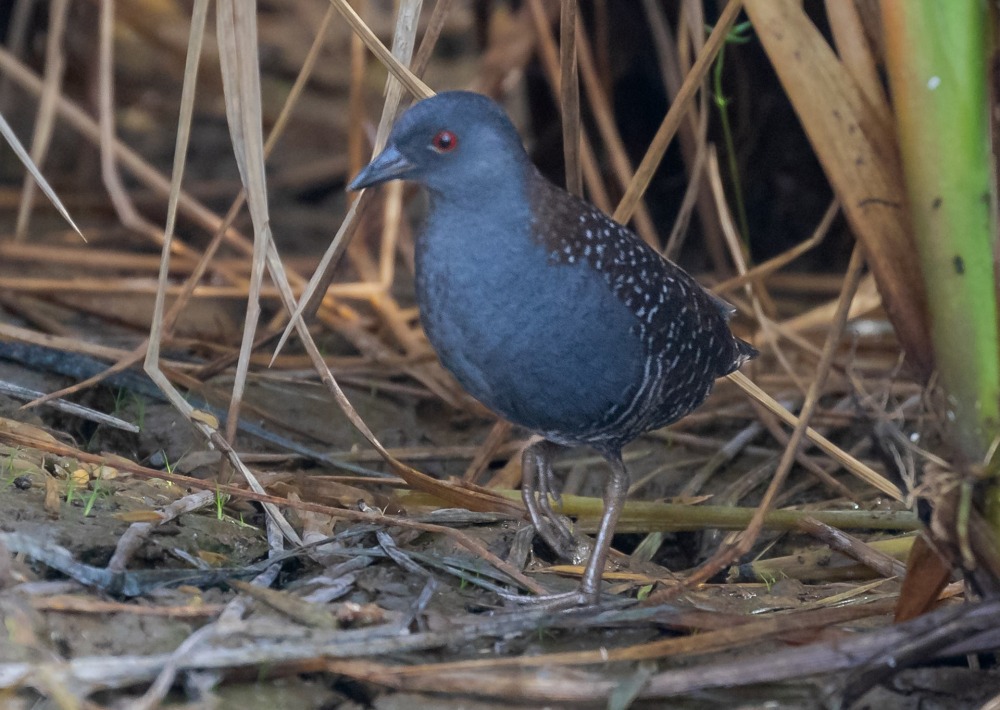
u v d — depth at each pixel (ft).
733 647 19.63
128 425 25.22
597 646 19.80
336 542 21.99
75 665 16.97
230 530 22.43
